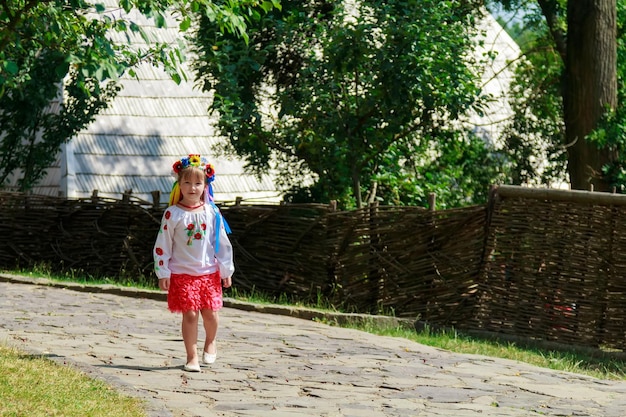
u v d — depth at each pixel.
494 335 12.31
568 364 10.47
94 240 16.02
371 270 13.37
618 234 11.84
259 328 10.82
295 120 16.78
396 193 17.58
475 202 20.41
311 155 16.84
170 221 7.93
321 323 11.91
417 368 8.70
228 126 16.20
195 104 21.52
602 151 18.55
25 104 18.03
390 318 12.37
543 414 7.10
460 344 11.20
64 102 18.94
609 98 18.80
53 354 8.09
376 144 16.22
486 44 25.42
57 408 6.04
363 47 15.05
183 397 6.90
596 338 11.88
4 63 7.23
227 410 6.61
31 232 16.52
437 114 16.81
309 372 8.20
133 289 13.38
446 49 15.38
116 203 15.88
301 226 13.97
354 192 16.36
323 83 15.69
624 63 20.23
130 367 7.88
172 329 10.12
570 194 12.04
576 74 19.00
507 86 24.44
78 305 11.77
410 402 7.22
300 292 13.98
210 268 8.05
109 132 20.34
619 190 18.33
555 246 12.17
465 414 6.92
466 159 20.41
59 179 19.45
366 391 7.54
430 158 19.28
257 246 14.41
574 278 12.05
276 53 17.23
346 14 15.69
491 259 12.56
